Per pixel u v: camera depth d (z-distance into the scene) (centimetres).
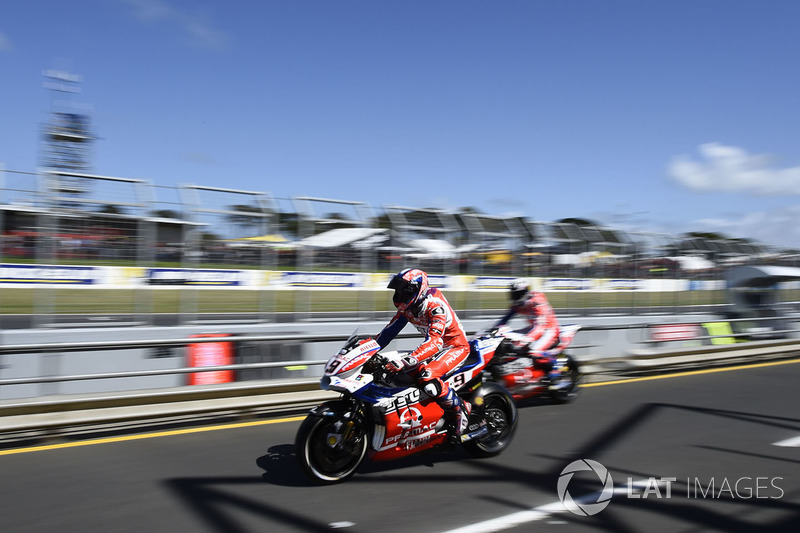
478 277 1458
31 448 573
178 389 689
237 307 1156
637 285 1741
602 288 1672
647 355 1062
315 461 483
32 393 784
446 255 1409
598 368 1081
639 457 566
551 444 611
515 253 1520
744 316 1557
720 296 1903
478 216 1475
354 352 497
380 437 508
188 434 632
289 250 1216
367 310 1305
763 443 615
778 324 1465
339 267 1273
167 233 1092
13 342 897
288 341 766
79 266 1012
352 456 504
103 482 483
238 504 441
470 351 586
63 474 501
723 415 736
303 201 1244
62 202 1001
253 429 657
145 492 462
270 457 556
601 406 787
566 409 770
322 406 495
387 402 506
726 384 953
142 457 551
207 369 712
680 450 589
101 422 615
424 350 517
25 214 969
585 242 1647
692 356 1131
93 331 966
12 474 499
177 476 500
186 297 1108
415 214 1381
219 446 590
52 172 1001
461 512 431
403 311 553
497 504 447
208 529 396
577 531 399
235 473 511
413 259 1366
